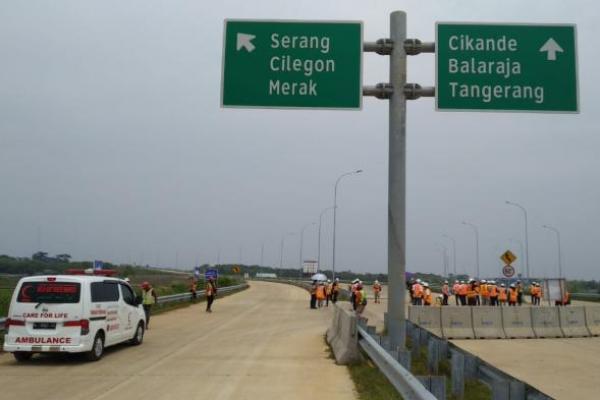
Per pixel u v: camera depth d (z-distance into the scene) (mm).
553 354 18359
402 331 11008
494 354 18359
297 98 11234
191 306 37125
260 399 9445
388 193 11258
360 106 11180
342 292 50906
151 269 157500
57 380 11148
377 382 10367
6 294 21359
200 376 11602
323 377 11492
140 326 17031
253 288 77062
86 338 13211
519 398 6059
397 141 11180
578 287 81562
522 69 11172
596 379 13617
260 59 11328
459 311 23859
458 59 11203
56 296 13234
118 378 11367
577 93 11086
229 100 11258
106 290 14672
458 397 9016
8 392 9984
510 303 37281
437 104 11086
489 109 11086
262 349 15984
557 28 11234
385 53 11461
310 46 11336
